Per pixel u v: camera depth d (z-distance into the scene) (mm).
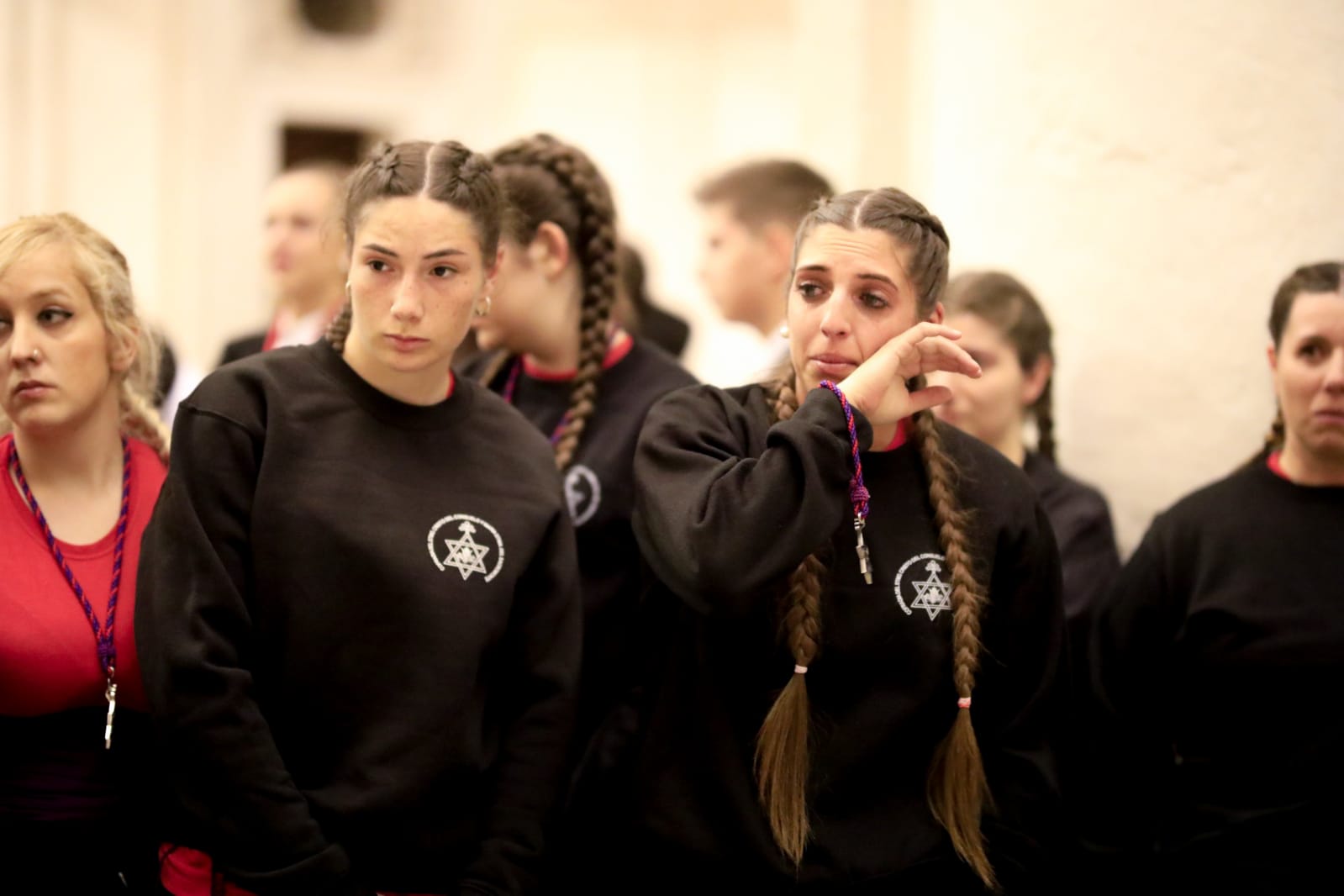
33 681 2473
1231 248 3711
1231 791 2982
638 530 2617
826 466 2410
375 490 2492
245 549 2428
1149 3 3938
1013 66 4477
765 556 2355
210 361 10703
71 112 8930
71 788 2516
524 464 2713
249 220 10867
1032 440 4500
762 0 10414
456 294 2473
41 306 2520
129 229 9797
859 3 6730
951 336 2549
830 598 2588
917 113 6402
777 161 4633
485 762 2568
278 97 10930
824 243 2600
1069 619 3539
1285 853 2875
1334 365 2887
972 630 2590
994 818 2709
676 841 2562
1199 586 3076
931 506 2703
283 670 2422
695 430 2662
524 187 3211
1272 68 3604
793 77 10391
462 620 2484
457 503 2566
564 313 3311
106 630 2543
